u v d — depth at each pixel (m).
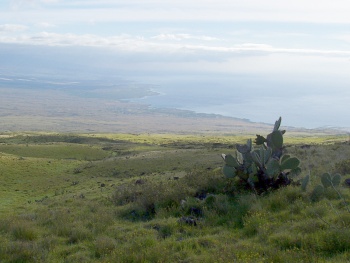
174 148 78.62
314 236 8.69
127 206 16.53
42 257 9.95
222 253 8.29
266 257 7.98
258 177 14.54
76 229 12.59
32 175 50.44
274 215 11.12
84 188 36.59
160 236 11.02
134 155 61.97
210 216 12.15
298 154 26.06
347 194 12.48
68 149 81.69
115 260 8.81
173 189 15.70
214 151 49.72
